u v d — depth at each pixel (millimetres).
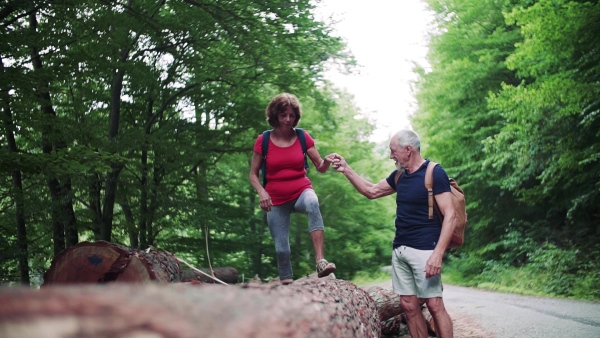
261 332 847
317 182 22844
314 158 4707
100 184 13141
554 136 13703
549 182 13719
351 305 3287
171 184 14109
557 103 12617
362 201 25953
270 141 4570
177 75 14055
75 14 8859
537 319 7461
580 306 9203
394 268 4367
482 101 18453
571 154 12805
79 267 4148
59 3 8398
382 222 29297
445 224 4023
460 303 10398
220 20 12352
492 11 17656
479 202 18812
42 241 13914
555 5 11875
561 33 11500
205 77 13617
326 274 4398
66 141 10672
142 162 13406
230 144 14664
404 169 4328
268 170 4594
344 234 24953
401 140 4227
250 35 12516
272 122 4570
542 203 17328
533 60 13289
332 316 2291
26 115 8234
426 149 19938
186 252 14945
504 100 13617
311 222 4500
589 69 11820
